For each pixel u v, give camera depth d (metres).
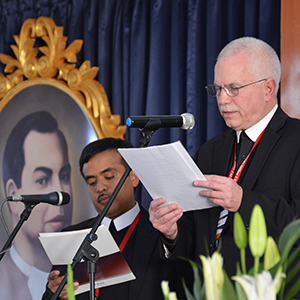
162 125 4.11
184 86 7.63
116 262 4.91
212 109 7.24
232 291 2.11
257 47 4.67
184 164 4.01
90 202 8.34
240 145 4.85
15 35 9.34
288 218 4.11
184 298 5.30
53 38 8.79
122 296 5.52
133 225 5.89
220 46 7.30
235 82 4.55
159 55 7.80
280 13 6.83
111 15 8.41
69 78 8.55
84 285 5.06
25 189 8.97
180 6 7.70
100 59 8.43
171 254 4.85
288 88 6.30
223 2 7.33
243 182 4.59
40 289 8.68
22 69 9.14
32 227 8.80
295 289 2.22
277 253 2.25
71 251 5.04
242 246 2.30
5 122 9.26
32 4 9.39
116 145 6.24
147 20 8.05
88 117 8.28
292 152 4.53
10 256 8.99
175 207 4.28
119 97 8.22
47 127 8.79
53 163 8.71
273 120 4.73
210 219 4.76
